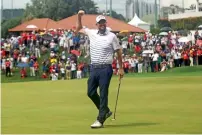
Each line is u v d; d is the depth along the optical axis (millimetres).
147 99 37062
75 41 105188
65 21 131000
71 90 47375
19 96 41469
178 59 95688
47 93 44281
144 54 94125
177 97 37875
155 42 112000
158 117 26422
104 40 23531
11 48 104312
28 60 94688
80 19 24562
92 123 24641
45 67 91438
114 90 45625
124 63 90250
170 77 62062
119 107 32031
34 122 25281
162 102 34719
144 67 93188
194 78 59125
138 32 137500
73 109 31453
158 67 93250
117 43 23766
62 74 88375
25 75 91562
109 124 24109
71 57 91562
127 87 49062
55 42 108625
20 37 111250
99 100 24109
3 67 95375
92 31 23922
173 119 25438
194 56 94875
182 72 79875
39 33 115375
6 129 22844
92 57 23703
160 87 47938
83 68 89062
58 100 37750
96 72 23578
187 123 23828
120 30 135000
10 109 31750
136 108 31234
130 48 112125
